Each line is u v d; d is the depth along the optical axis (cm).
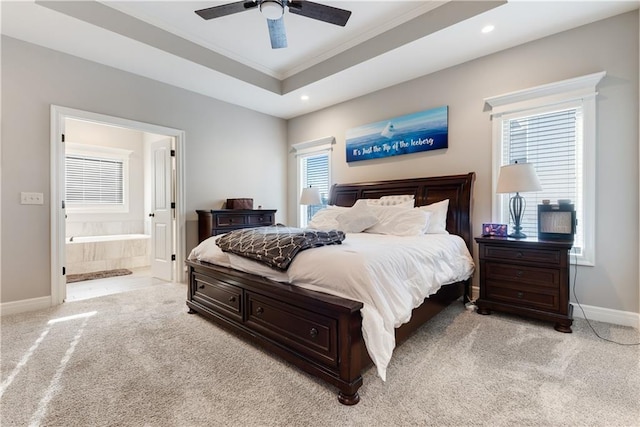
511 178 266
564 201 255
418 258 218
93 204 576
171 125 399
